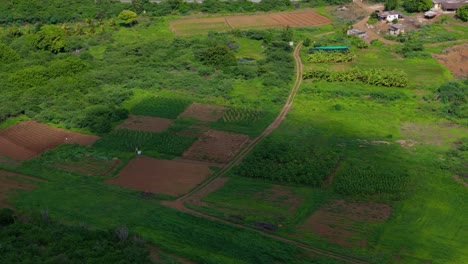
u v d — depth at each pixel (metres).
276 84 112.56
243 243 64.62
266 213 71.62
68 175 82.25
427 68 118.19
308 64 122.94
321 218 70.44
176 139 92.00
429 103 103.31
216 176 81.75
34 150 90.81
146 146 90.75
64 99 106.94
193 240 65.31
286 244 64.44
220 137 93.00
